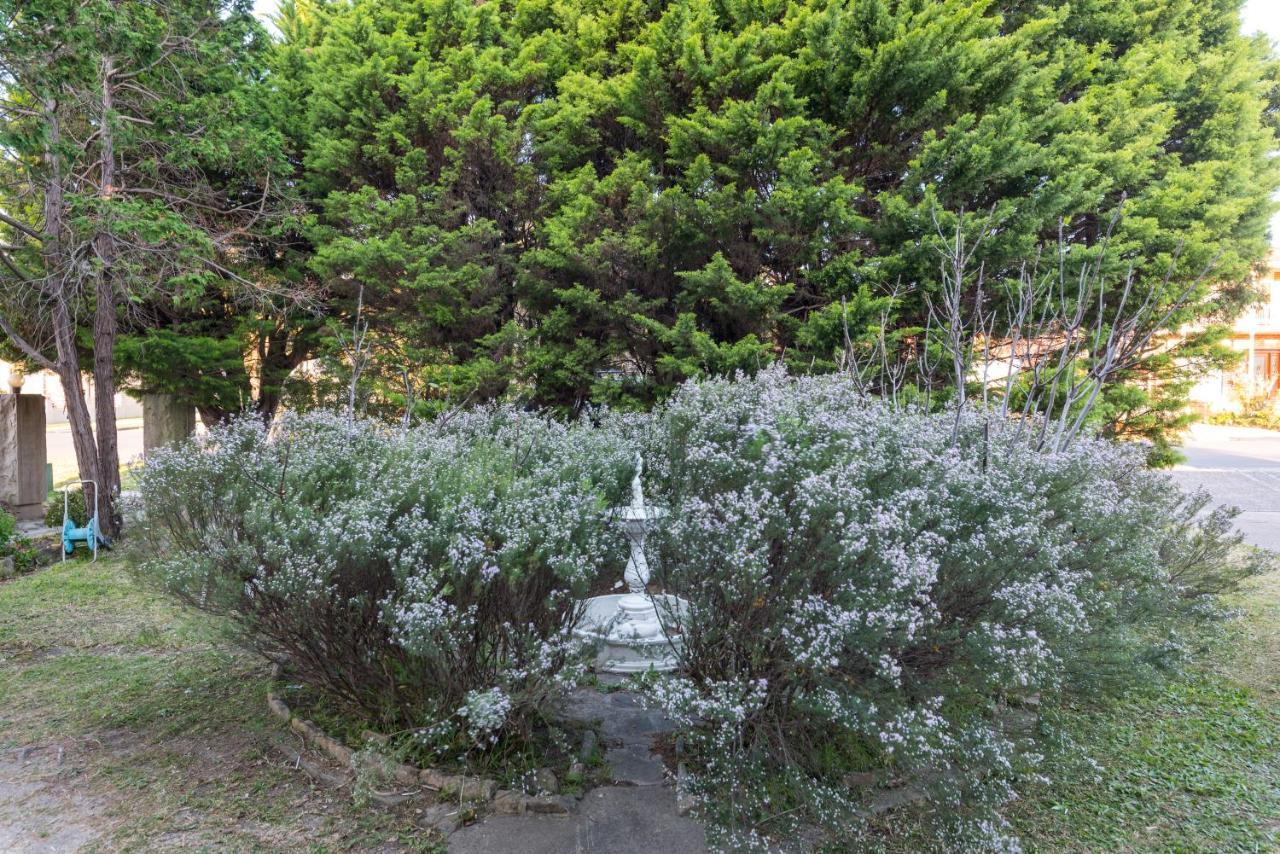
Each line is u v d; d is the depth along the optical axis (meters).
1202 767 3.32
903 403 5.57
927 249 6.23
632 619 4.12
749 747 2.80
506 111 8.78
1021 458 3.60
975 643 2.43
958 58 6.64
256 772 3.12
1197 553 4.71
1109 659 3.04
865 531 2.47
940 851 2.57
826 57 6.98
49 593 5.89
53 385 20.02
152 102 7.42
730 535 2.64
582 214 7.32
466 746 3.04
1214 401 27.88
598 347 8.25
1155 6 9.52
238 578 3.04
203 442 3.80
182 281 6.96
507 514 2.95
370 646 3.11
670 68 7.58
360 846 2.62
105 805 2.87
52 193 7.10
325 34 9.67
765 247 7.54
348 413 4.56
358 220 7.78
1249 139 9.74
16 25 5.80
